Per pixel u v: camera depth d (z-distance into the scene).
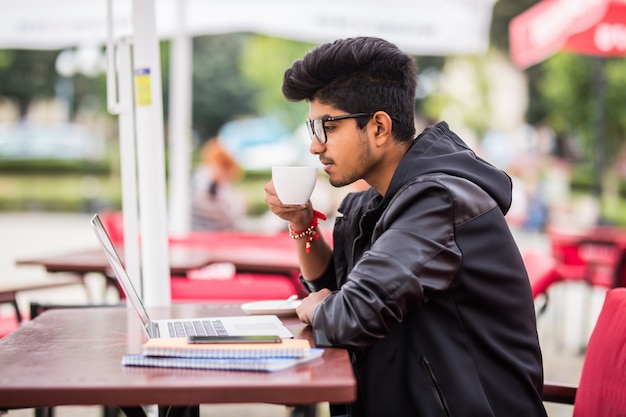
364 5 6.72
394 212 2.38
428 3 6.66
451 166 2.47
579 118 22.75
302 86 2.53
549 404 5.44
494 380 2.37
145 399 1.82
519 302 2.43
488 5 6.83
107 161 29.69
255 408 5.42
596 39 7.71
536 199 19.88
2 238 16.86
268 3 6.82
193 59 27.28
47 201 26.78
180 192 8.13
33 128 30.17
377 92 2.51
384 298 2.23
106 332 2.54
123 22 6.56
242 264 5.21
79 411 5.32
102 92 29.67
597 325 2.72
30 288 4.73
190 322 2.65
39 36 6.91
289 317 2.83
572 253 8.35
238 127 27.42
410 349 2.37
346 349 2.26
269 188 2.89
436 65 25.67
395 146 2.58
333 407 2.91
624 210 23.36
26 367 2.02
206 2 7.01
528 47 8.23
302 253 3.05
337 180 2.58
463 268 2.35
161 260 4.05
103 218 6.38
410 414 2.36
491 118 25.67
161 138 4.07
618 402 2.44
